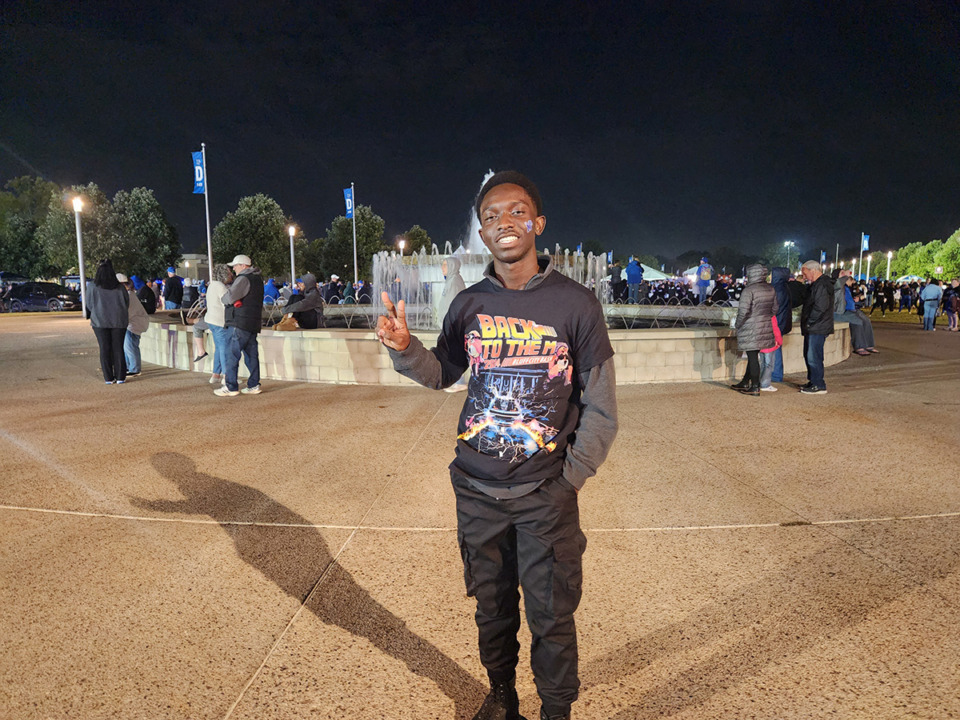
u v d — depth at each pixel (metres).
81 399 7.48
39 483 4.37
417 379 1.89
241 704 2.12
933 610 2.63
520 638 2.61
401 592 2.87
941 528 3.48
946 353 11.64
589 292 1.76
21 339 15.59
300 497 4.09
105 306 8.44
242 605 2.75
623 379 8.25
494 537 1.80
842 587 2.84
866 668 2.26
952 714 2.02
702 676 2.24
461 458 1.83
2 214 59.50
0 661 2.34
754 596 2.78
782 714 2.04
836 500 3.95
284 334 8.80
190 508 3.90
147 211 50.19
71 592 2.85
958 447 5.09
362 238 63.50
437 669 2.32
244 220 57.66
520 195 1.75
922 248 85.56
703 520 3.65
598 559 3.16
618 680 2.23
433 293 13.43
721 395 7.44
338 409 6.80
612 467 4.67
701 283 23.52
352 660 2.37
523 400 1.73
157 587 2.90
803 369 9.38
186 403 7.19
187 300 21.58
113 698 2.14
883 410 6.52
